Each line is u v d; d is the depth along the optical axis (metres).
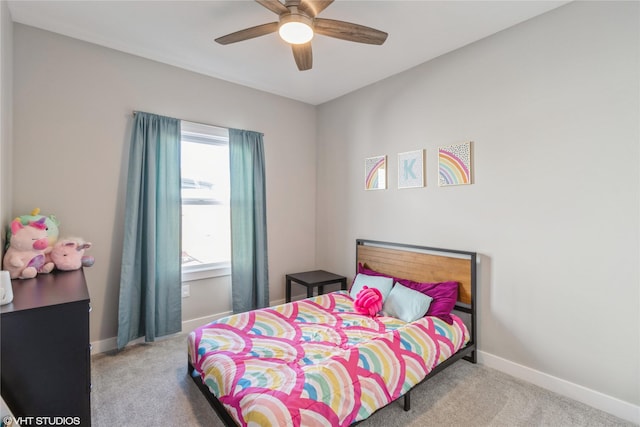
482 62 2.40
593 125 1.89
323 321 2.45
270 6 1.67
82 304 1.38
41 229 1.98
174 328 2.84
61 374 1.33
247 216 3.32
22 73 2.21
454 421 1.75
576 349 1.97
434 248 2.71
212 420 1.76
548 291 2.09
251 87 3.40
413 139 2.90
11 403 1.24
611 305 1.84
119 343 2.50
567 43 1.98
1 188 1.70
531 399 1.97
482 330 2.43
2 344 1.22
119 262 2.61
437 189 2.72
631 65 1.76
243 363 1.73
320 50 2.58
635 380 1.76
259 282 3.37
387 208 3.15
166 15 2.12
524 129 2.18
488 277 2.39
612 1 1.82
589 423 1.75
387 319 2.49
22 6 2.02
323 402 1.41
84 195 2.46
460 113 2.54
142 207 2.65
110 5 2.02
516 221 2.23
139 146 2.62
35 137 2.27
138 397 1.96
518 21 2.18
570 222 1.99
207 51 2.62
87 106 2.47
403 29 2.27
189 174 3.11
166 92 2.84
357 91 3.46
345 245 3.64
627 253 1.79
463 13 2.08
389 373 1.72
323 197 3.93
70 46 2.40
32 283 1.73
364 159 3.39
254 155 3.38
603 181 1.86
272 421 1.26
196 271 3.07
